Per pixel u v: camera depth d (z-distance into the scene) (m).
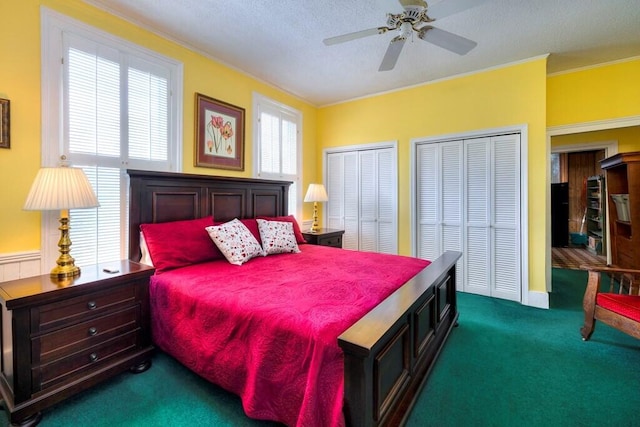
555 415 1.54
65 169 1.72
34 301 1.47
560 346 2.26
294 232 3.36
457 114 3.55
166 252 2.21
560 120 3.40
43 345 1.52
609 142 4.25
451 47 2.08
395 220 4.02
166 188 2.52
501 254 3.38
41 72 1.98
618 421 1.49
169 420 1.49
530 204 3.18
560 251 6.41
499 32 2.61
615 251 3.40
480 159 3.47
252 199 3.37
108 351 1.78
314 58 3.12
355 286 1.78
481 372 1.92
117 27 2.37
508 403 1.63
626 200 3.23
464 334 2.47
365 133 4.26
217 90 3.15
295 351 1.27
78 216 2.17
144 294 1.98
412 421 1.50
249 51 2.98
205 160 3.02
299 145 4.36
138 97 2.51
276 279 1.93
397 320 1.25
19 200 1.91
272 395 1.32
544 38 2.71
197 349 1.68
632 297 2.22
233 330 1.51
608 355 2.12
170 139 2.74
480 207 3.48
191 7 2.29
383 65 2.41
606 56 3.07
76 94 2.15
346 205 4.48
